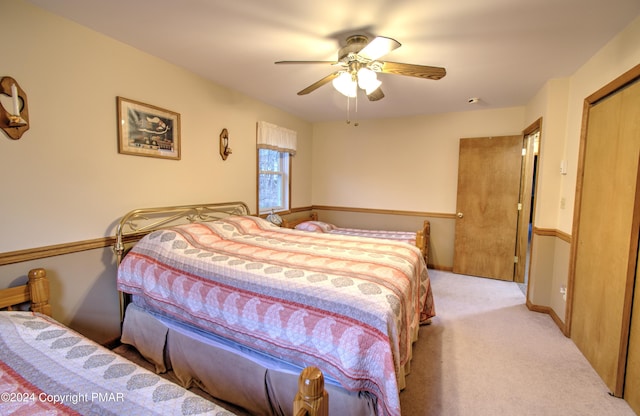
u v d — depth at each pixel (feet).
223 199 10.53
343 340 4.45
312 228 13.20
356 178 16.07
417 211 14.94
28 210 5.84
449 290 11.89
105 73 6.92
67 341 4.23
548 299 9.76
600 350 6.55
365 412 4.38
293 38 6.84
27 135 5.76
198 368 5.95
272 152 13.69
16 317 4.77
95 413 2.92
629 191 5.74
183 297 6.06
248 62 8.27
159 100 8.14
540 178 9.72
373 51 5.74
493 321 9.20
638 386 5.45
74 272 6.63
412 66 6.32
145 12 5.89
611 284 6.24
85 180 6.70
